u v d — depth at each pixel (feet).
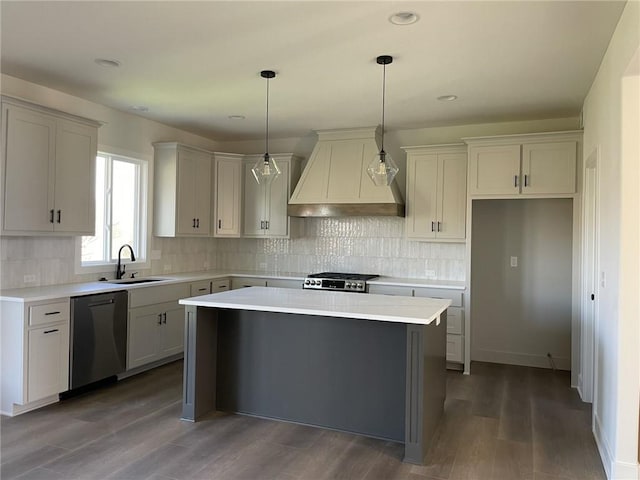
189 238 19.36
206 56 10.85
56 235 12.75
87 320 12.60
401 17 8.82
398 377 10.33
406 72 11.73
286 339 11.30
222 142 20.89
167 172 17.15
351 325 10.72
